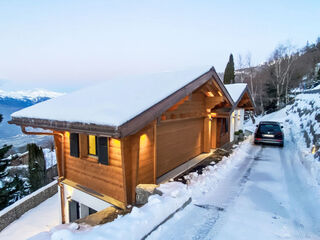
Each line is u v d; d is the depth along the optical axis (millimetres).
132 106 3770
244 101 12219
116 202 4211
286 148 9508
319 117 10141
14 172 12805
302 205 3908
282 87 26281
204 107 7840
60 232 2354
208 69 5648
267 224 3234
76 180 5406
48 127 4488
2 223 6602
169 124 6156
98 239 2207
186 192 3844
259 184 5062
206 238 2834
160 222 3047
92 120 3430
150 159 4801
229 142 10914
